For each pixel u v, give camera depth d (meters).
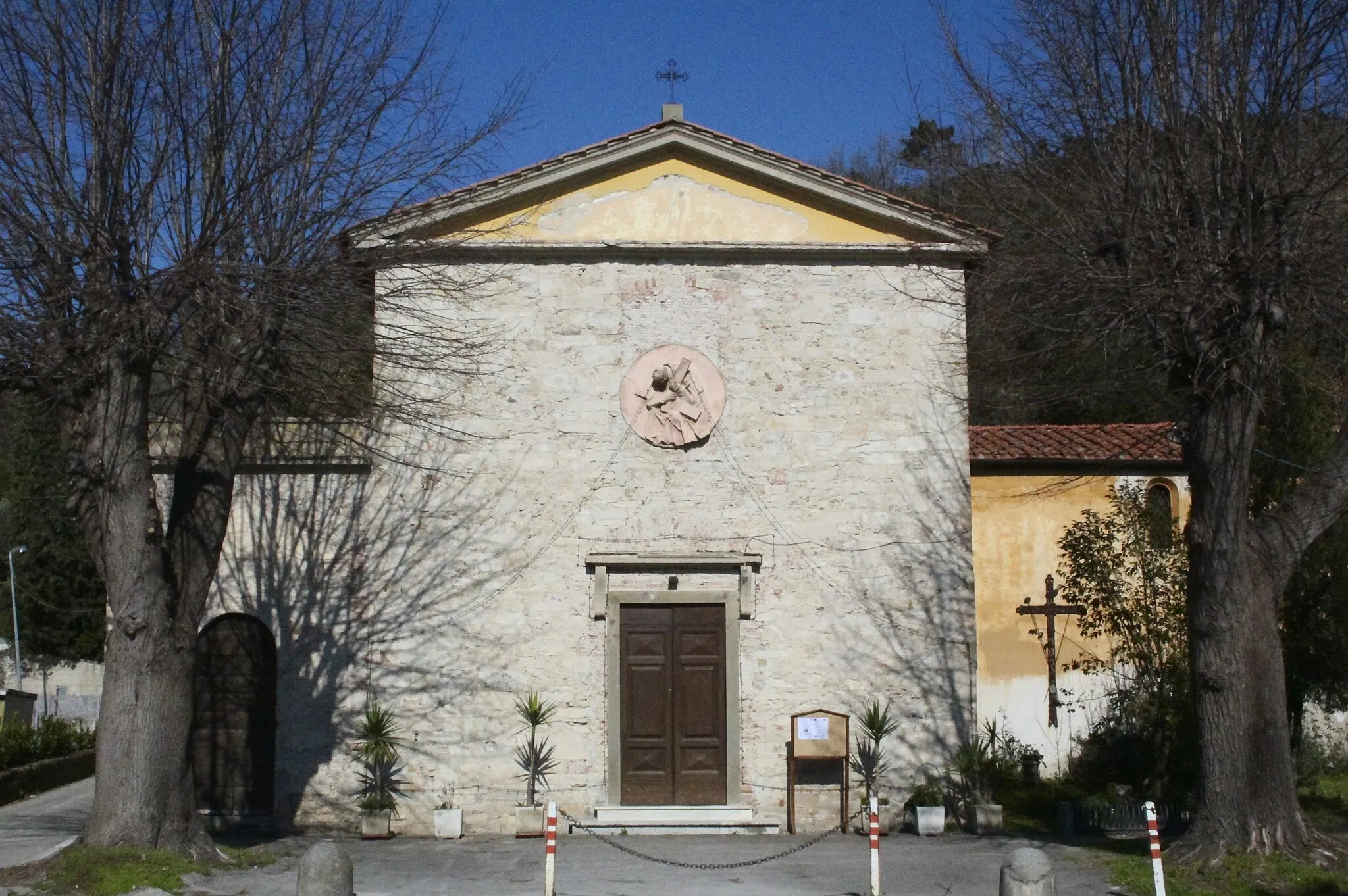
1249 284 13.76
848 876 14.57
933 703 18.56
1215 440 14.09
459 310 18.86
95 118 13.78
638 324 19.02
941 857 15.73
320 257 14.89
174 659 14.09
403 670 18.31
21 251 13.77
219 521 14.54
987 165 16.30
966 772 18.06
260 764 18.27
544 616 18.48
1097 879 13.88
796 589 18.69
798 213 19.31
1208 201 14.23
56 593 37.19
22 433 21.91
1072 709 21.48
